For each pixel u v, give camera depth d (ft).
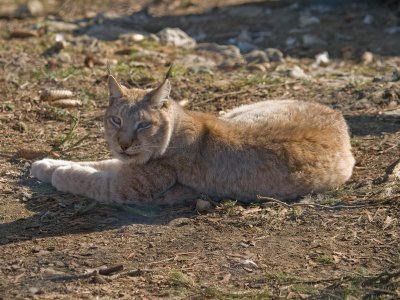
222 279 51.47
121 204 62.49
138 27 126.21
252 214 60.80
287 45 115.24
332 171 64.54
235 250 55.26
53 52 103.35
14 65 96.63
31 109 82.79
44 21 125.70
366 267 52.90
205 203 61.46
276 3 132.77
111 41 113.80
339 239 56.85
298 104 72.28
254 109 73.00
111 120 62.03
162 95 61.98
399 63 106.52
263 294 49.08
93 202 62.03
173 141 62.80
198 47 113.19
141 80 92.99
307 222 59.52
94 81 92.32
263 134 64.13
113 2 143.43
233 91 90.12
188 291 49.85
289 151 63.31
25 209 61.77
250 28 122.83
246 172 63.00
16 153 71.10
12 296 48.96
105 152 72.84
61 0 145.07
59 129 78.64
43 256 54.24
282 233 57.93
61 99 85.61
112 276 51.13
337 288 50.08
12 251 54.90
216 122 65.10
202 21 127.85
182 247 55.77
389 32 117.91
